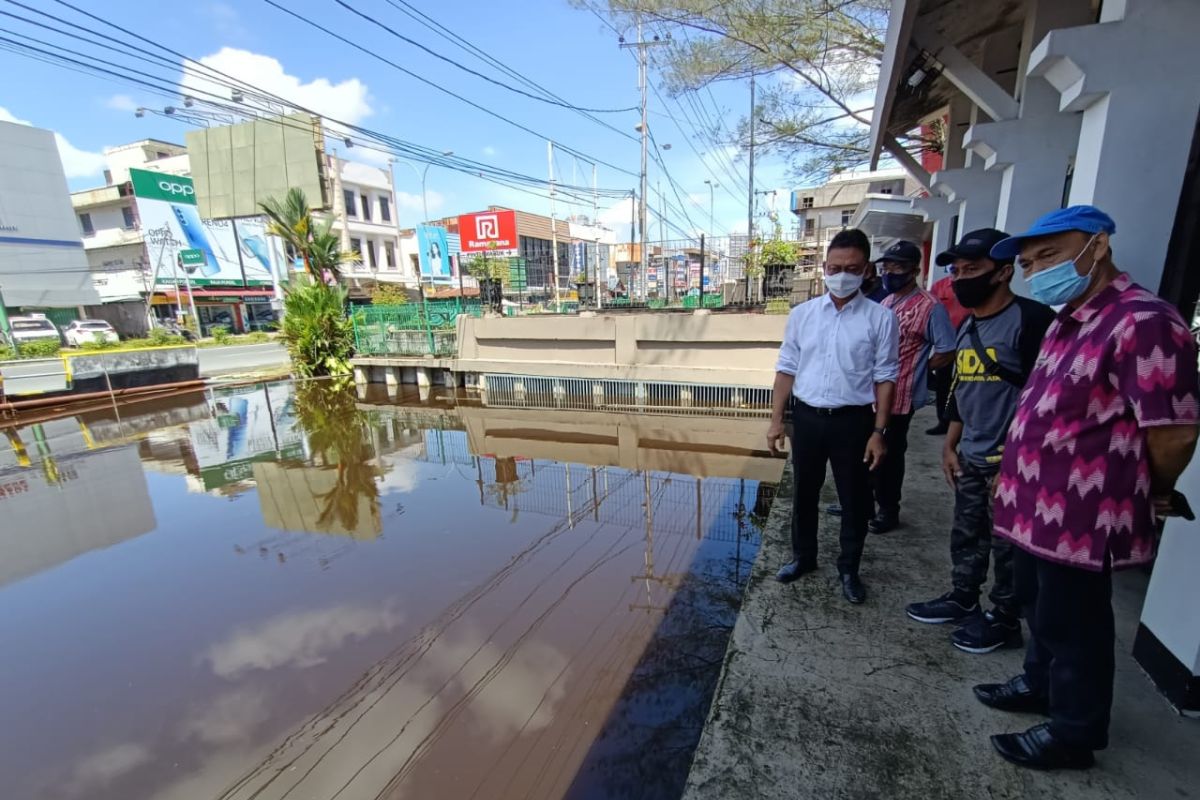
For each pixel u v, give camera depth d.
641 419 10.60
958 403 2.20
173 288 25.91
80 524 6.30
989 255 1.92
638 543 5.32
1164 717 1.75
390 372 14.50
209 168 23.08
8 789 2.85
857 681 2.06
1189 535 1.71
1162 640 1.82
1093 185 2.08
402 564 5.09
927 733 1.81
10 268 22.44
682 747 2.86
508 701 3.27
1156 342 1.27
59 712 3.37
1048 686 1.75
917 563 2.86
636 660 3.57
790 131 9.70
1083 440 1.40
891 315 2.38
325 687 3.49
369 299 25.72
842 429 2.43
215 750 3.04
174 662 3.80
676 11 7.44
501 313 14.81
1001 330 2.00
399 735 3.08
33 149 22.95
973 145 3.59
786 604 2.56
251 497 7.07
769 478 7.15
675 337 10.80
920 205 7.27
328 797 2.72
